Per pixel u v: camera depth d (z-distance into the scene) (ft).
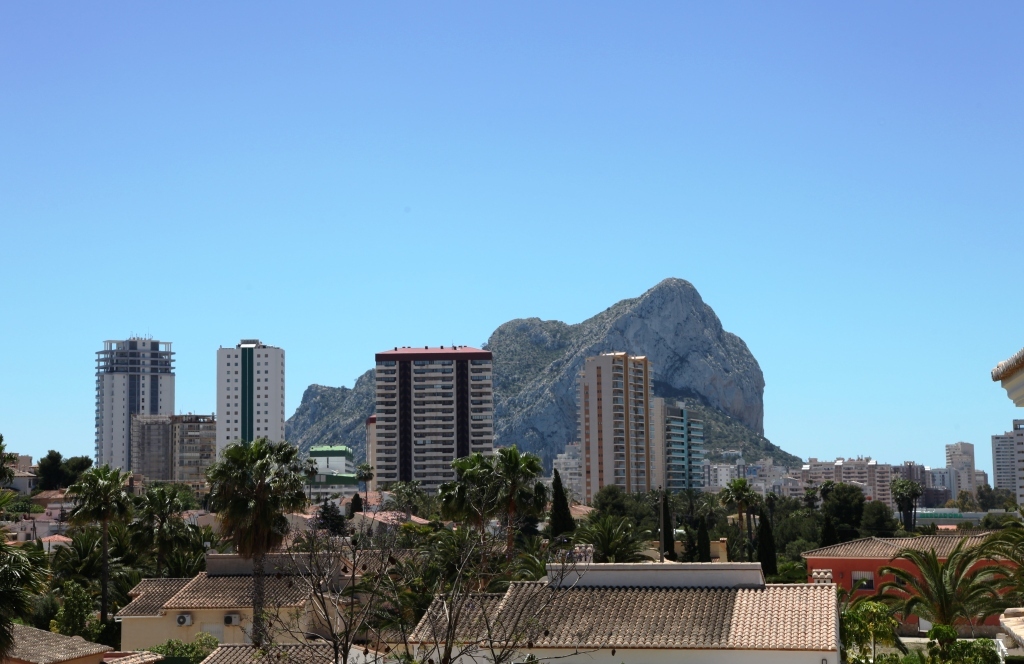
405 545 195.62
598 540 272.10
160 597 225.76
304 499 197.06
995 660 145.28
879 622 160.04
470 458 252.83
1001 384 45.62
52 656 143.95
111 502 250.57
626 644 114.52
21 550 128.67
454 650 114.83
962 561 188.14
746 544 456.04
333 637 88.22
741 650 112.47
